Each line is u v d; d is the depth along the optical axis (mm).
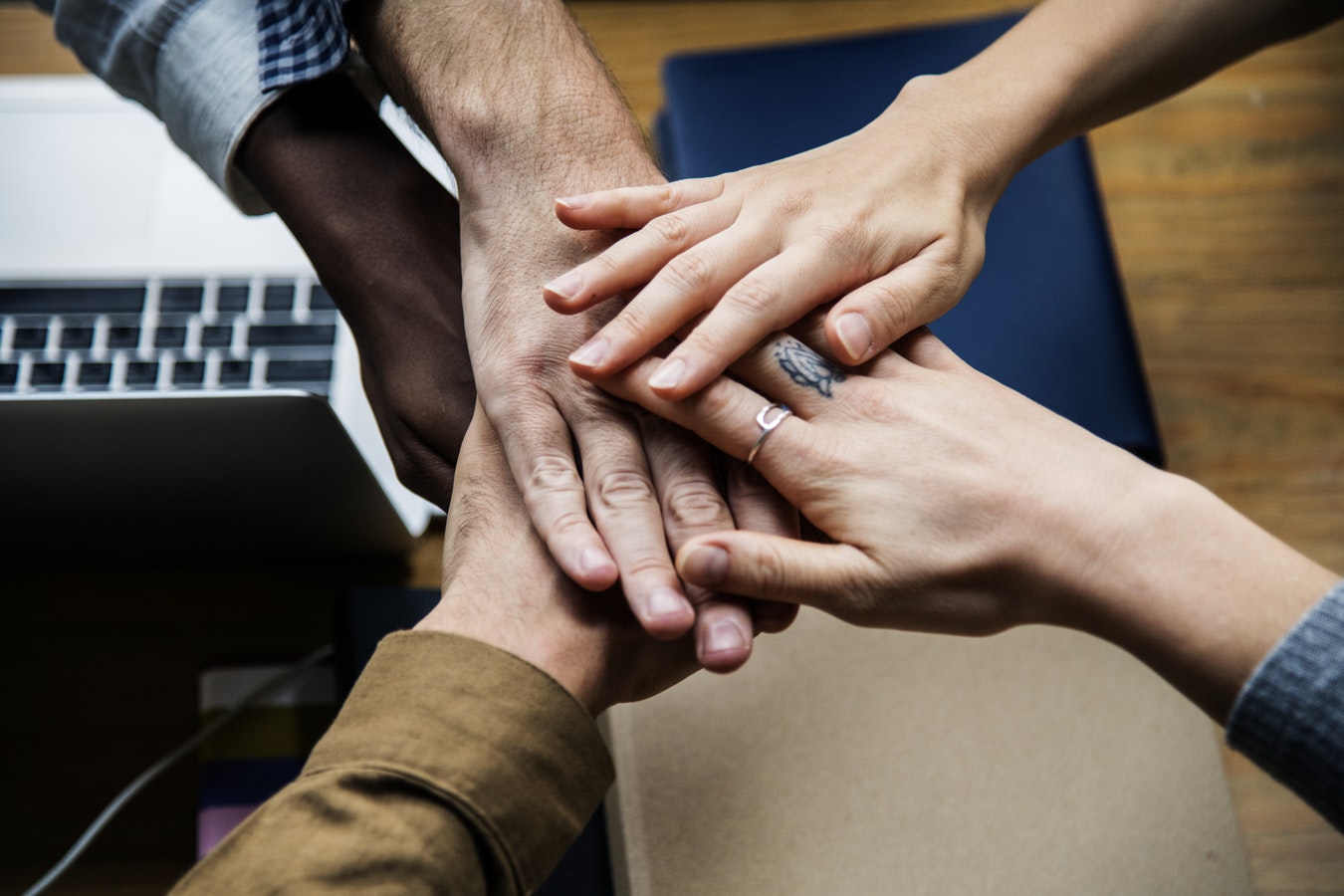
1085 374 789
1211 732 698
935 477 599
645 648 615
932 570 594
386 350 668
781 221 640
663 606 594
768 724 704
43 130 841
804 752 699
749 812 692
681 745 701
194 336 824
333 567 874
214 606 866
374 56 685
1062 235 809
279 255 833
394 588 781
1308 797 563
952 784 694
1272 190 926
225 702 834
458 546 630
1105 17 691
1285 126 936
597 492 624
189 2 680
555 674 602
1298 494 878
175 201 837
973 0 966
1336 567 867
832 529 606
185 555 861
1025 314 797
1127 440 782
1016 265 804
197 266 831
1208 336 904
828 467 607
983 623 601
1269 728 561
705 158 822
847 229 639
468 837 573
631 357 618
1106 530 581
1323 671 554
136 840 833
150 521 810
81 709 850
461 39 672
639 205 641
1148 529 578
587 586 601
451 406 658
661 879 684
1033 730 700
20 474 747
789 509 626
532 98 665
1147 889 679
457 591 617
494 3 677
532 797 583
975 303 799
